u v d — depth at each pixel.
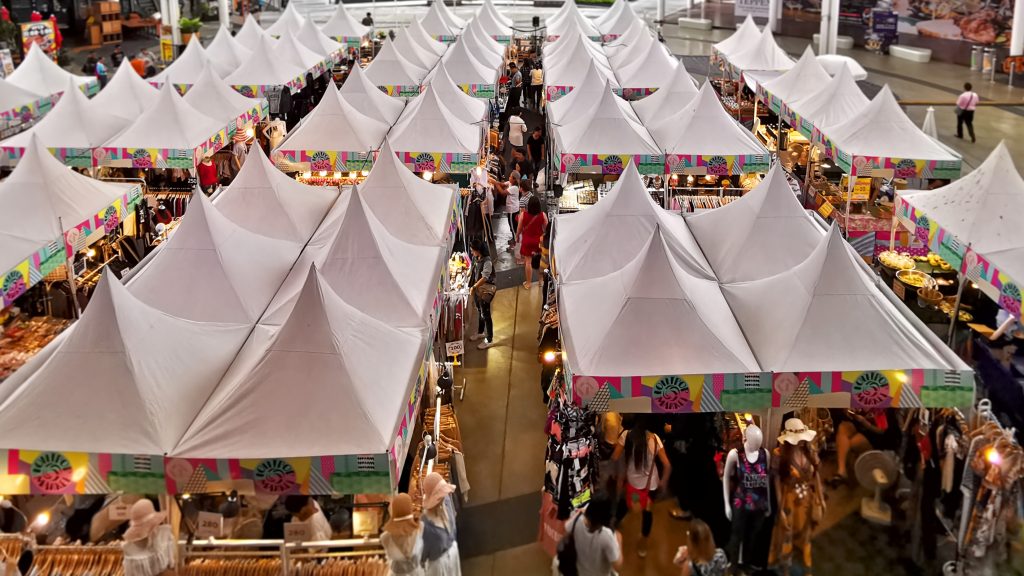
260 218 10.84
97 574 6.62
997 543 7.27
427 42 27.03
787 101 17.72
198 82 17.95
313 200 11.73
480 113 18.11
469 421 10.23
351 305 8.56
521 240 14.12
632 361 7.70
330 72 26.61
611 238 10.15
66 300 11.47
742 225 10.37
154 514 6.46
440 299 9.76
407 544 6.43
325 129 15.55
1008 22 30.17
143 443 6.65
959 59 32.28
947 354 7.82
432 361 8.84
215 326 8.30
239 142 17.83
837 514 8.28
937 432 7.64
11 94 19.69
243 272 9.14
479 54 24.77
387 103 18.30
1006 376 9.05
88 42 37.03
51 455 6.59
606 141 14.86
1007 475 7.10
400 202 11.26
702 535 6.26
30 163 11.62
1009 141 21.64
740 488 7.23
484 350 12.03
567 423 7.75
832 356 7.70
